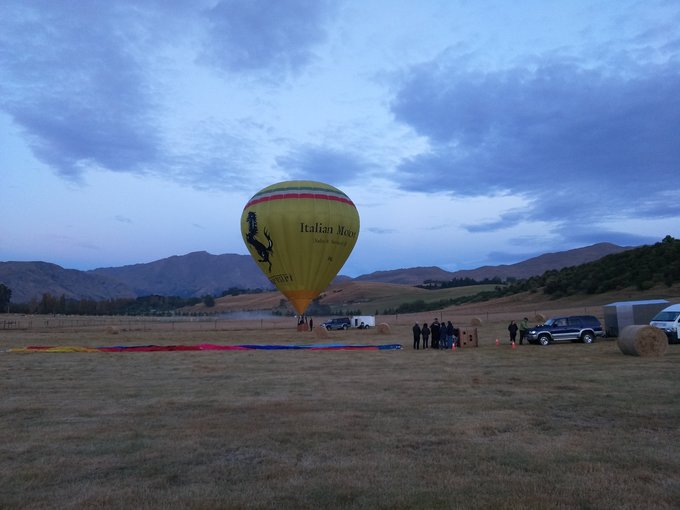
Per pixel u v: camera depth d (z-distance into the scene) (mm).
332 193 38125
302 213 36656
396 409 10938
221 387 14500
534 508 5648
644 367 16969
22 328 60125
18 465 7457
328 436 8797
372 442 8383
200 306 179000
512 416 10078
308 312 135750
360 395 12750
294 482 6594
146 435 9070
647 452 7543
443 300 121812
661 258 68250
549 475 6672
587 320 27141
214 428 9484
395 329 46969
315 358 22469
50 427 9773
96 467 7336
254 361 21578
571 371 16375
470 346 26906
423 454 7703
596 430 8883
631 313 27766
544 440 8320
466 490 6207
